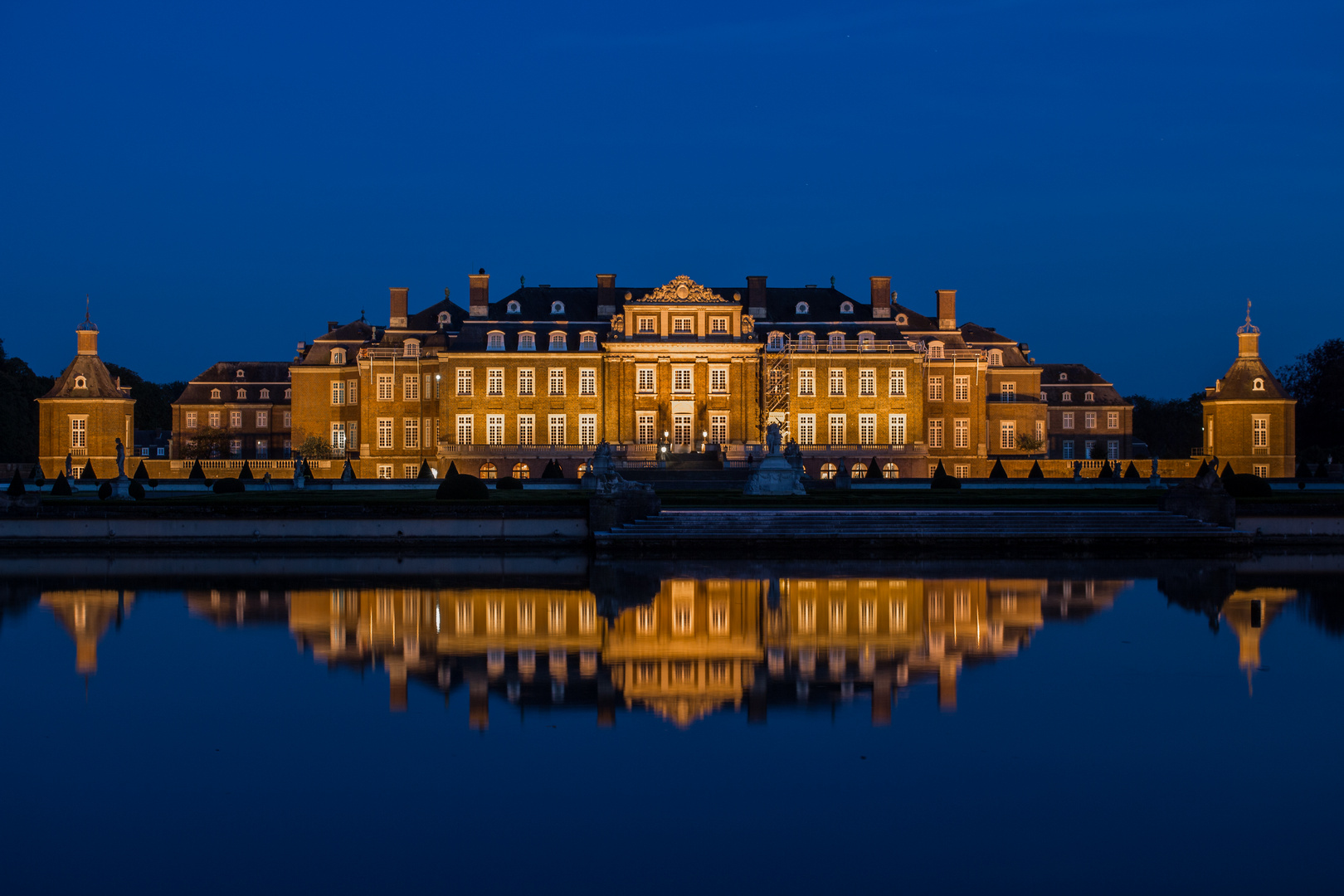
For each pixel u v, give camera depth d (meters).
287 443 142.00
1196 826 20.64
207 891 18.36
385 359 125.88
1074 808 21.39
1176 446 178.75
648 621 37.56
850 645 33.56
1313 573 49.78
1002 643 33.94
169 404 192.00
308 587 45.53
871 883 18.70
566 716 26.56
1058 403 144.38
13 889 18.39
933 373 127.31
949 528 60.34
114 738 25.11
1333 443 153.12
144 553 60.06
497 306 125.62
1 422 140.12
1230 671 30.48
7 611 39.78
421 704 27.48
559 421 121.12
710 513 61.91
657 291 120.81
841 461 119.75
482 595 43.31
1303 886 18.52
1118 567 52.16
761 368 122.06
